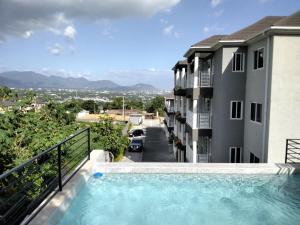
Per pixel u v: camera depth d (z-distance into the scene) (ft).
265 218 19.42
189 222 18.60
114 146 62.80
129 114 202.28
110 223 18.22
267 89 33.58
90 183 23.29
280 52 32.04
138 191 23.08
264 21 46.01
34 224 13.53
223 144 42.96
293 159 33.04
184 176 24.89
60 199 16.61
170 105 104.17
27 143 24.41
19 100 28.09
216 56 45.32
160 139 117.91
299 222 19.12
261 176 25.27
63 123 36.65
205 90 47.14
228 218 19.44
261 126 35.42
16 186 18.52
